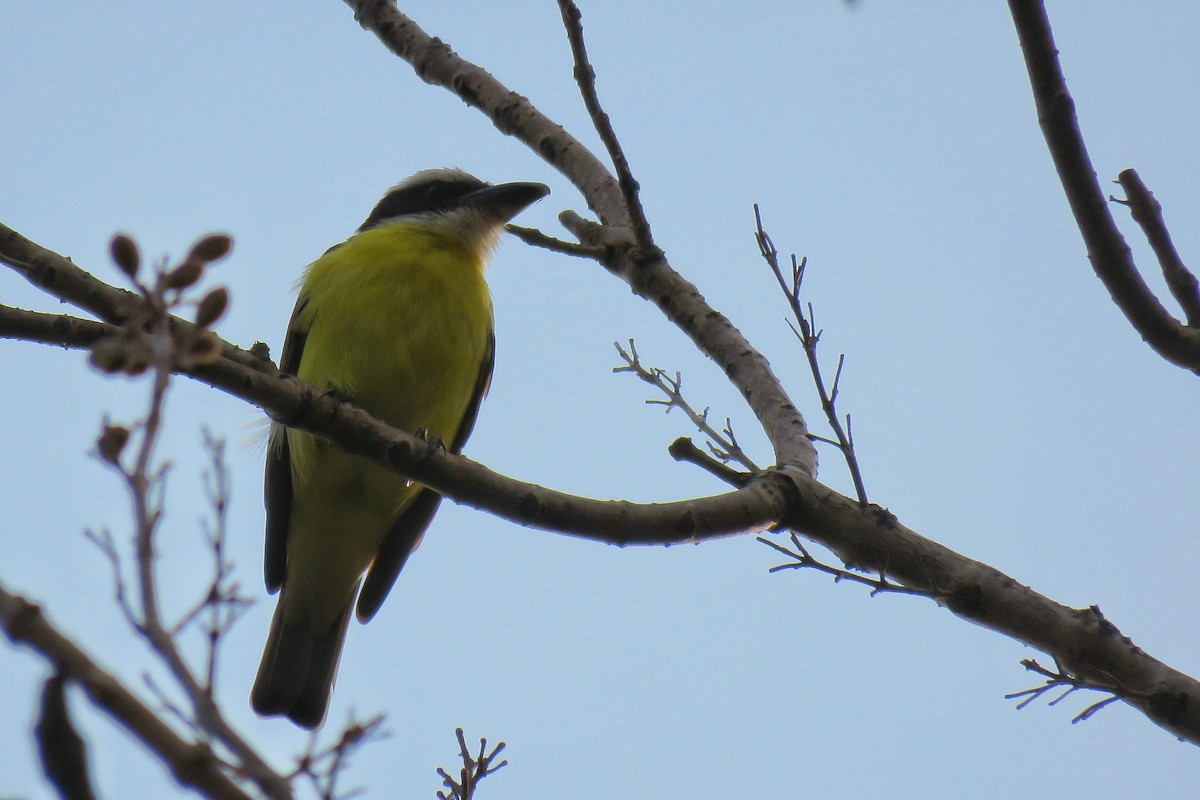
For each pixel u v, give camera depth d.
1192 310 8.98
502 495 8.34
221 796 3.82
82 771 3.73
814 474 9.45
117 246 4.52
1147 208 9.14
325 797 4.81
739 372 10.54
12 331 8.05
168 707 4.17
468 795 8.46
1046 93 8.55
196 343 4.70
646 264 11.02
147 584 4.11
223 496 4.93
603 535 8.43
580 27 9.67
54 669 3.78
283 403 8.25
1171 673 8.41
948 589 8.76
